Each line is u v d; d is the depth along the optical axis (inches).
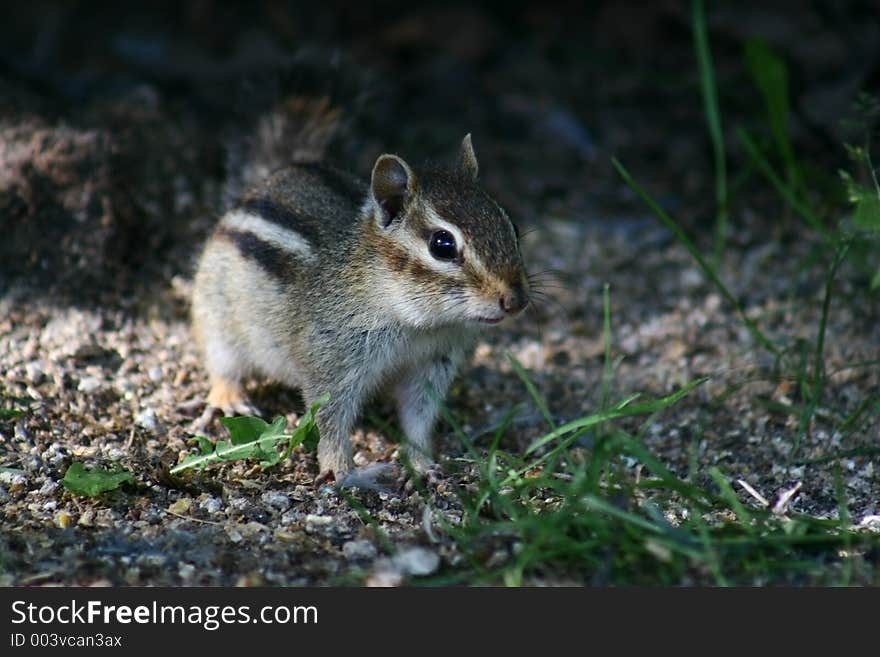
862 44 684.7
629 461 428.1
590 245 614.9
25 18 740.7
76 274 522.3
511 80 761.0
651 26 783.7
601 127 722.2
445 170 424.8
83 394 456.1
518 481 367.2
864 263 531.5
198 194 577.0
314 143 554.9
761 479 418.6
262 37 758.5
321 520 377.4
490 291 387.9
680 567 332.2
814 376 474.3
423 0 797.2
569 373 510.0
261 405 477.7
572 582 333.1
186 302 531.2
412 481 402.9
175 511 378.6
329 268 423.2
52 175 524.7
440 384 440.5
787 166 598.9
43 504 377.7
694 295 575.2
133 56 728.3
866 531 361.4
